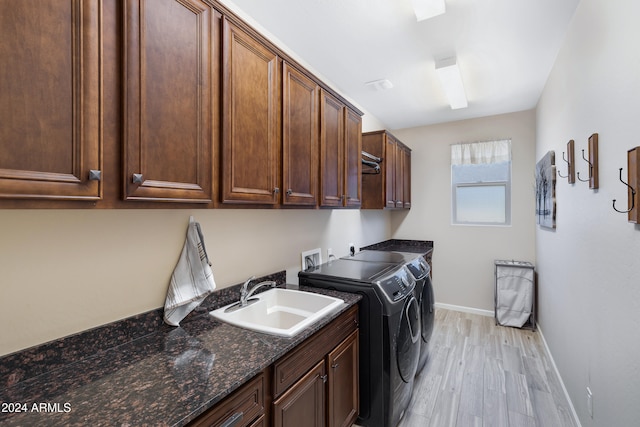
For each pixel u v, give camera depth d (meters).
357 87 2.91
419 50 2.25
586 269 1.72
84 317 1.10
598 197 1.53
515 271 3.48
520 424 1.91
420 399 2.17
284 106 1.55
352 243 3.24
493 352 2.87
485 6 1.77
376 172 3.17
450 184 4.07
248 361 1.06
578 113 1.82
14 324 0.93
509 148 3.70
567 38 2.00
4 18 0.66
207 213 1.60
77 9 0.77
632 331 1.19
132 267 1.25
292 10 1.80
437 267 4.16
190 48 1.08
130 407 0.80
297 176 1.66
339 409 1.59
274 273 2.07
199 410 0.80
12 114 0.67
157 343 1.21
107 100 0.85
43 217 0.99
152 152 0.95
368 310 1.84
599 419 1.52
